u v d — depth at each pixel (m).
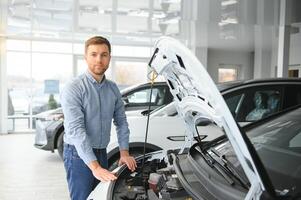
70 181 2.34
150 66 2.04
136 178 2.08
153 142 3.98
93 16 6.73
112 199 1.79
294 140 1.98
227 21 6.68
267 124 2.26
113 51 10.44
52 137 5.67
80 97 2.24
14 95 9.73
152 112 4.33
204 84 1.33
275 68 11.02
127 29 7.87
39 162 5.91
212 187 1.52
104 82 2.38
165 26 7.46
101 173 2.03
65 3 5.85
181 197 1.64
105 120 2.38
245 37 8.80
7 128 9.53
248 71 12.21
